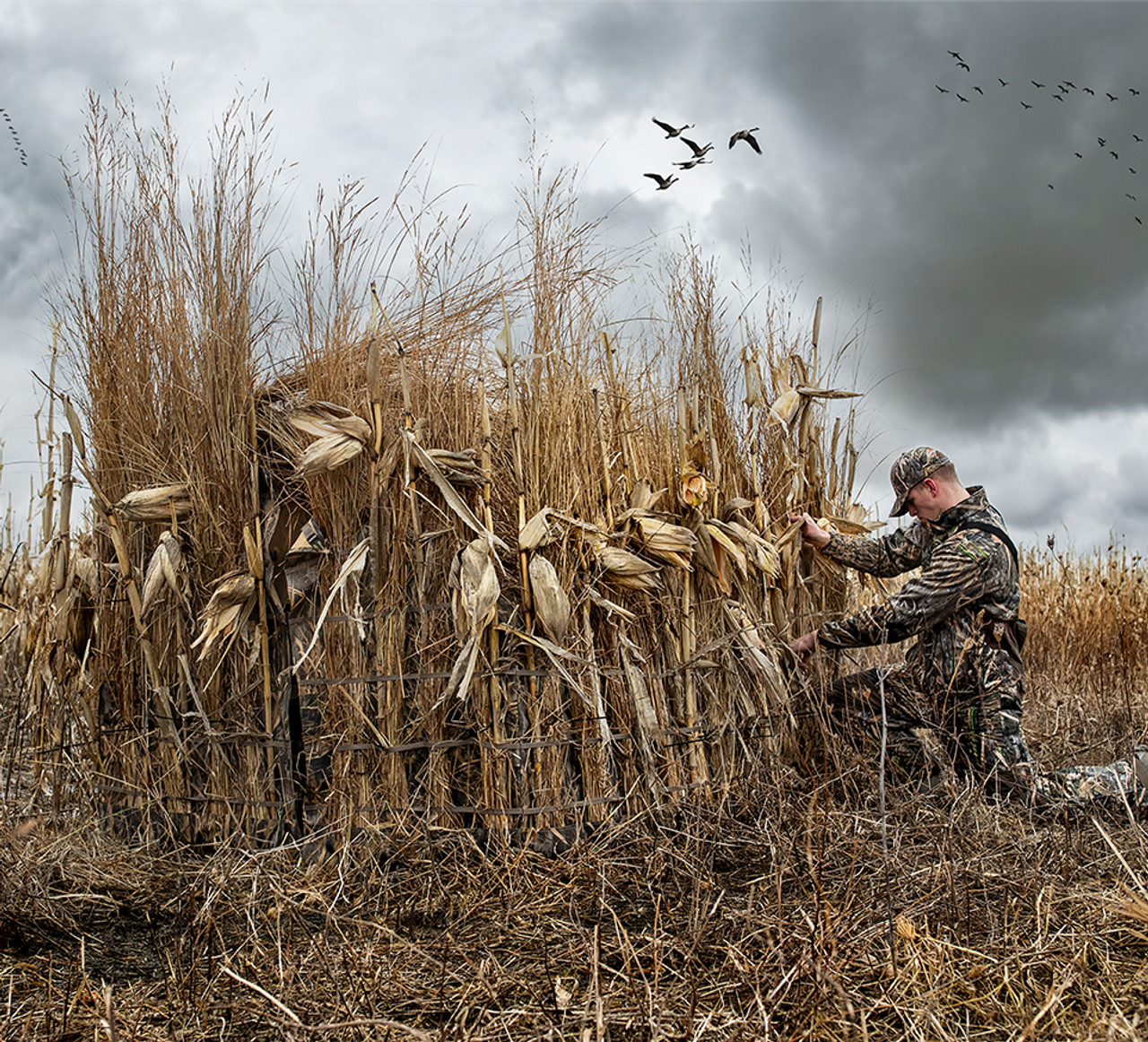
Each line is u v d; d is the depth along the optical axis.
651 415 3.73
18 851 3.01
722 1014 1.95
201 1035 1.98
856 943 2.21
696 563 3.60
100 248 3.49
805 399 4.14
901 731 3.84
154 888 2.97
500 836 3.06
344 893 2.84
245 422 3.34
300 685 3.23
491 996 2.09
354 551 3.10
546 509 3.13
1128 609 6.52
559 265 3.33
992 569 3.58
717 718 3.58
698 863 2.81
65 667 3.61
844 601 4.29
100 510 3.53
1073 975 2.03
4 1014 2.09
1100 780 3.31
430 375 3.39
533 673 3.10
